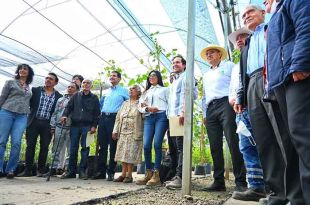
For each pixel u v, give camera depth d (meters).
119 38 8.97
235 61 5.11
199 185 4.44
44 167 5.22
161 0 5.14
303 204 1.69
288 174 1.76
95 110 5.20
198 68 8.98
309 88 1.52
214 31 6.06
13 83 4.52
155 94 4.32
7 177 4.46
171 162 4.39
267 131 2.14
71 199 2.54
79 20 7.98
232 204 2.70
